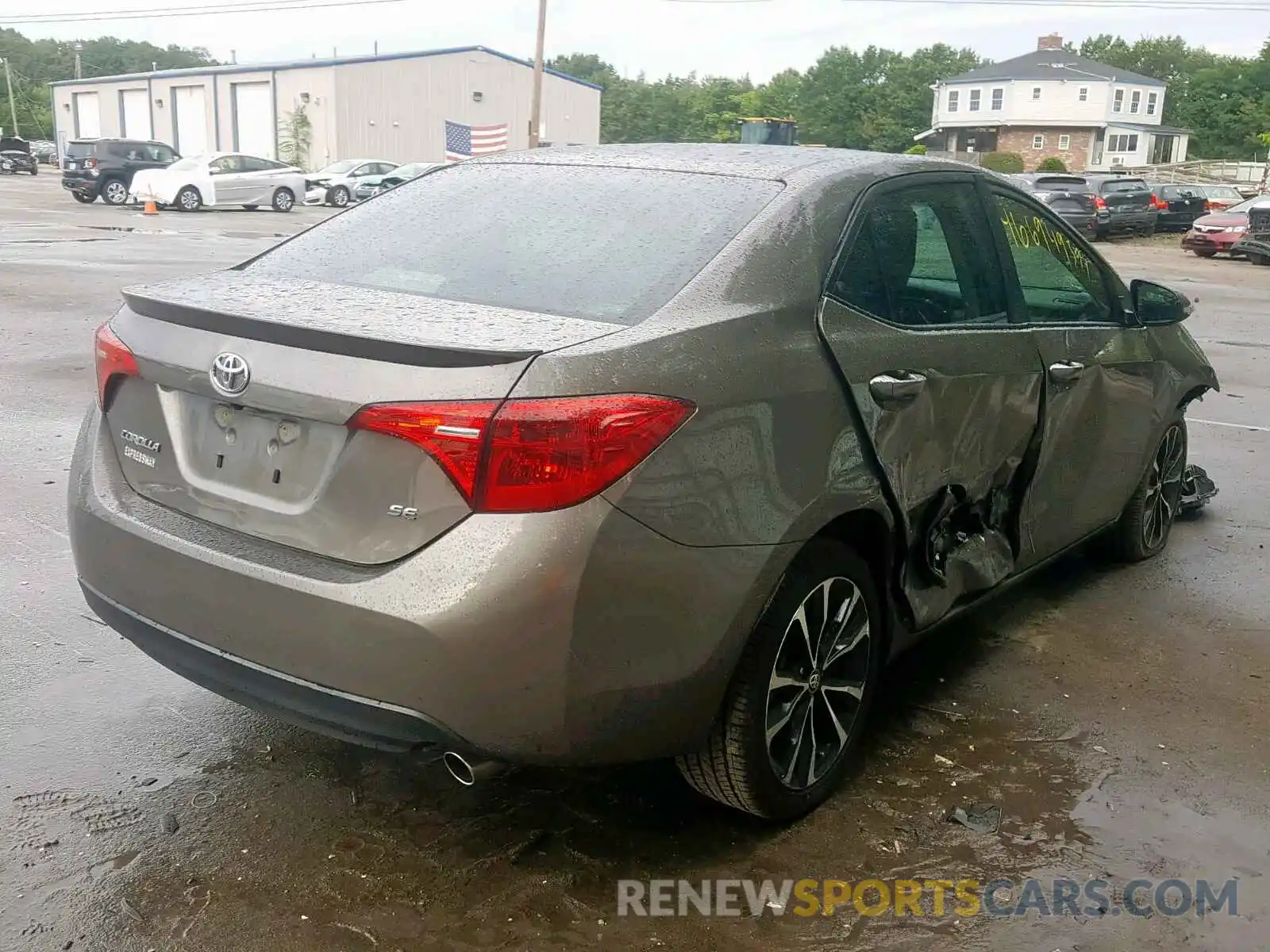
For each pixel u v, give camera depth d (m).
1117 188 33.06
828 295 3.14
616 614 2.58
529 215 3.41
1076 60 79.38
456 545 2.51
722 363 2.78
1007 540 4.02
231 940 2.70
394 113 55.00
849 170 3.49
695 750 2.90
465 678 2.51
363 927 2.76
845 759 3.38
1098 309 4.54
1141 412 4.82
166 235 22.39
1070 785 3.51
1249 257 27.67
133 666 4.04
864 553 3.39
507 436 2.48
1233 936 2.85
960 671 4.28
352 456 2.62
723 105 108.06
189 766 3.41
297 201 32.97
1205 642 4.63
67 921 2.74
